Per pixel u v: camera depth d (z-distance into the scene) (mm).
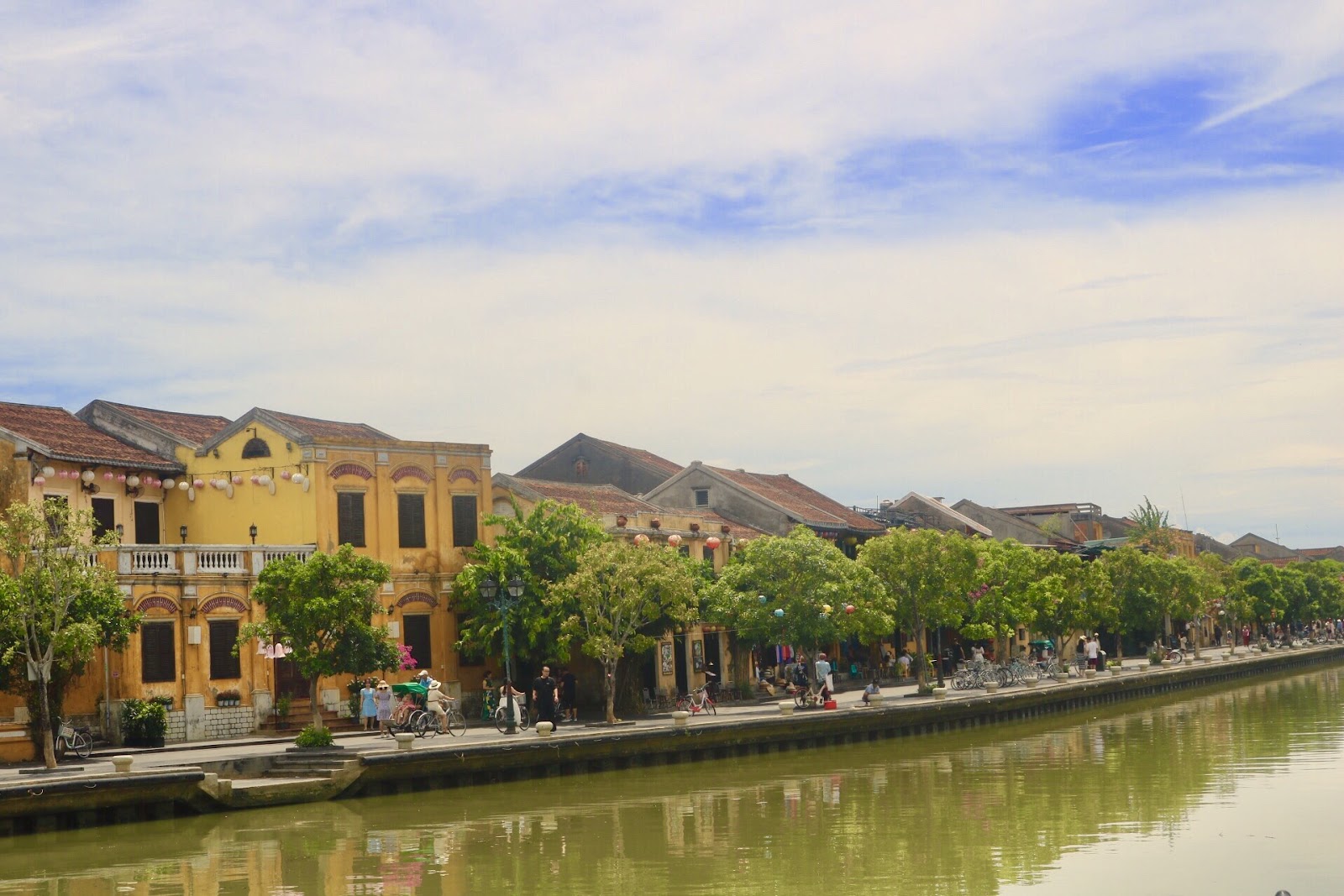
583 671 59875
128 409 58281
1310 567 137500
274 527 53469
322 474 53000
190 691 47656
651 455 95000
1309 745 48688
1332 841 30359
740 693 66250
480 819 35906
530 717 51062
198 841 33000
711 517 74875
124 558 46344
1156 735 55219
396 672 53688
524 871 29375
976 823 34094
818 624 57781
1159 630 111062
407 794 40000
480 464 57906
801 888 27266
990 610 70750
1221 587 107688
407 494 55531
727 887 27484
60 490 50094
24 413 53469
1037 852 30094
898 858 29891
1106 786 39875
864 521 91875
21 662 41406
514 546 55250
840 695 66750
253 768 40562
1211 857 29031
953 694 63875
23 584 38000
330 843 32625
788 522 79375
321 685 51438
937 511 104875
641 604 51906
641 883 28000
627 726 48969
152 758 41125
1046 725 62062
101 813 34750
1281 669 104312
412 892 27641
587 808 37656
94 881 28750
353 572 44469
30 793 33188
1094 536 136500
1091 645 83625
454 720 49875
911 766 46344
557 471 90625
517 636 54062
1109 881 27078
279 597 44125
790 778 43406
